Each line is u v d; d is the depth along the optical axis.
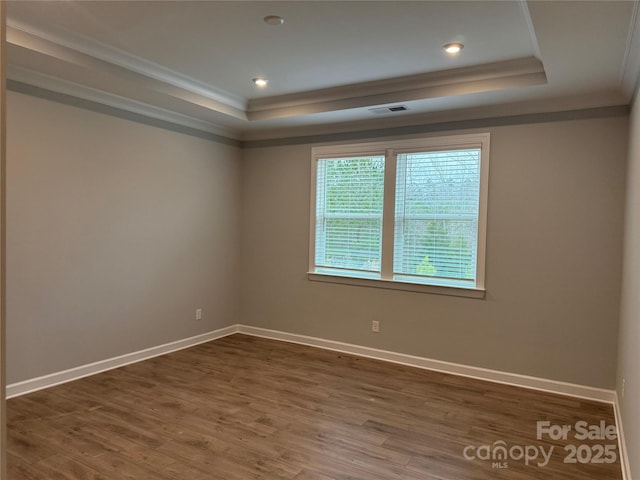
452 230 4.36
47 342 3.72
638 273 2.30
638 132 2.57
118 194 4.23
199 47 3.22
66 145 3.79
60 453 2.71
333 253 5.06
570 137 3.78
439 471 2.61
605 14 2.21
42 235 3.65
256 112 4.76
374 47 3.16
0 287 0.71
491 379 4.14
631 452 2.37
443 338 4.38
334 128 4.91
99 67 3.34
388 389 3.88
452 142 4.28
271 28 2.89
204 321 5.24
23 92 3.48
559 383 3.85
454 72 3.60
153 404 3.46
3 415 0.72
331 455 2.76
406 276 4.61
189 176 4.95
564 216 3.82
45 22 2.86
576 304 3.79
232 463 2.65
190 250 5.01
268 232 5.48
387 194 4.66
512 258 4.04
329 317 5.06
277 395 3.70
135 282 4.42
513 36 2.94
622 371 3.10
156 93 3.87
